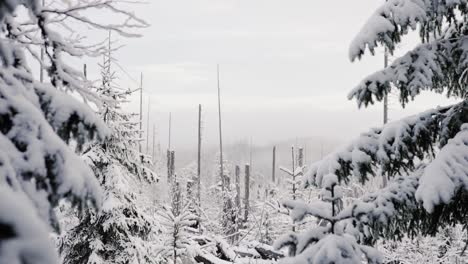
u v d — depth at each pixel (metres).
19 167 2.27
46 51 3.01
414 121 5.28
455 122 5.20
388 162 5.10
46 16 2.90
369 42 4.84
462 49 5.14
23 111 2.40
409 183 5.06
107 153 10.38
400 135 5.13
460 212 5.19
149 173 11.27
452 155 4.41
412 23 4.69
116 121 10.34
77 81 3.09
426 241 14.84
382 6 4.98
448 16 5.15
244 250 18.42
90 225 10.21
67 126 2.73
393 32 4.96
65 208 9.55
